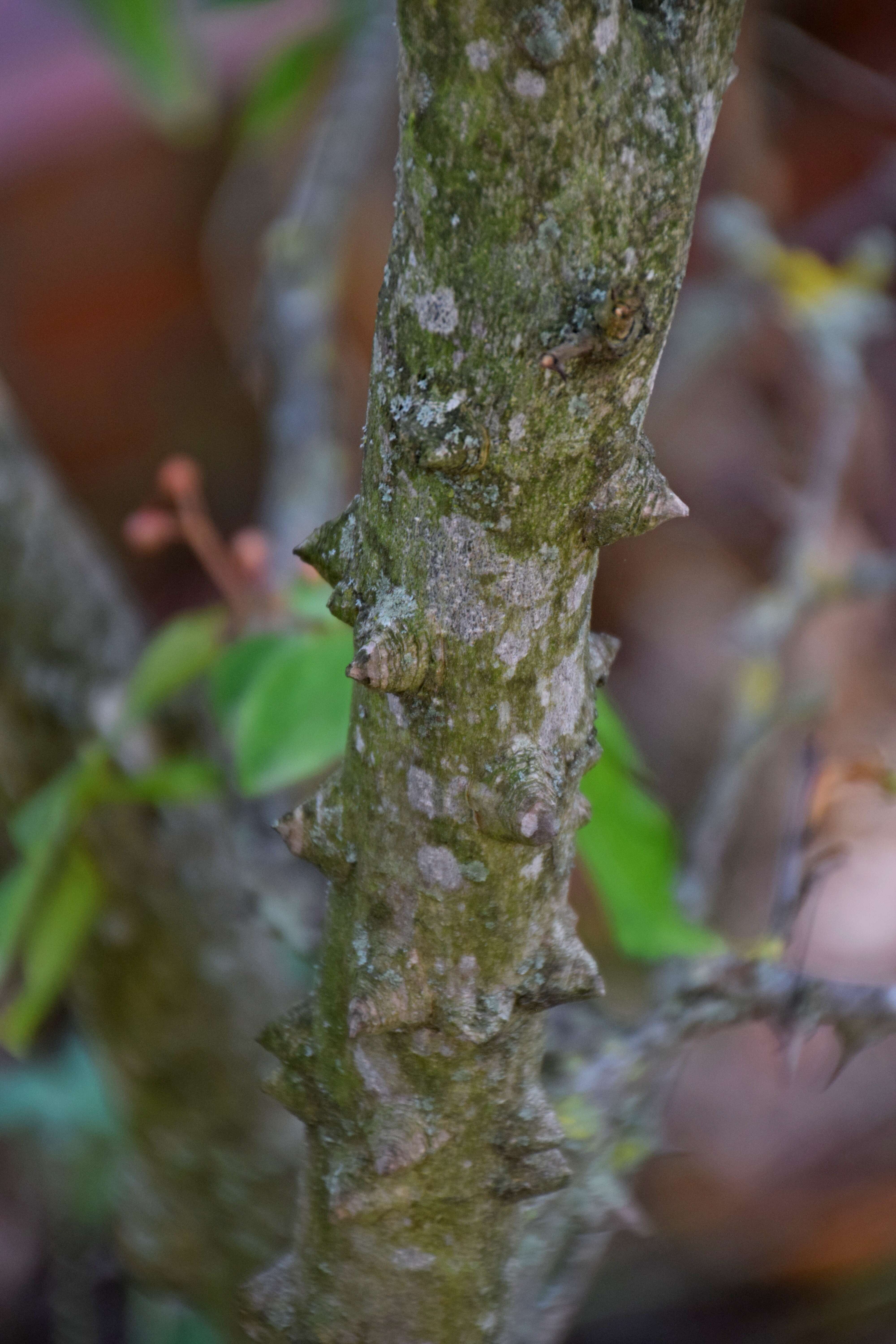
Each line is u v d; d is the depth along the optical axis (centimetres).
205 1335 124
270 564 91
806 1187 140
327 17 131
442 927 62
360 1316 65
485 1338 66
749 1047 158
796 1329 128
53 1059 146
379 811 61
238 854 94
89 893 86
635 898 74
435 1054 63
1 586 91
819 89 154
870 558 142
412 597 59
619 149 56
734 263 130
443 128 56
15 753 97
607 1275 132
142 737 90
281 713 72
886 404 168
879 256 115
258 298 126
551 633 60
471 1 55
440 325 57
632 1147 79
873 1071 153
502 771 60
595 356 57
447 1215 64
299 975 101
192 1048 94
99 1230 132
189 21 126
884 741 167
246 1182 96
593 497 58
